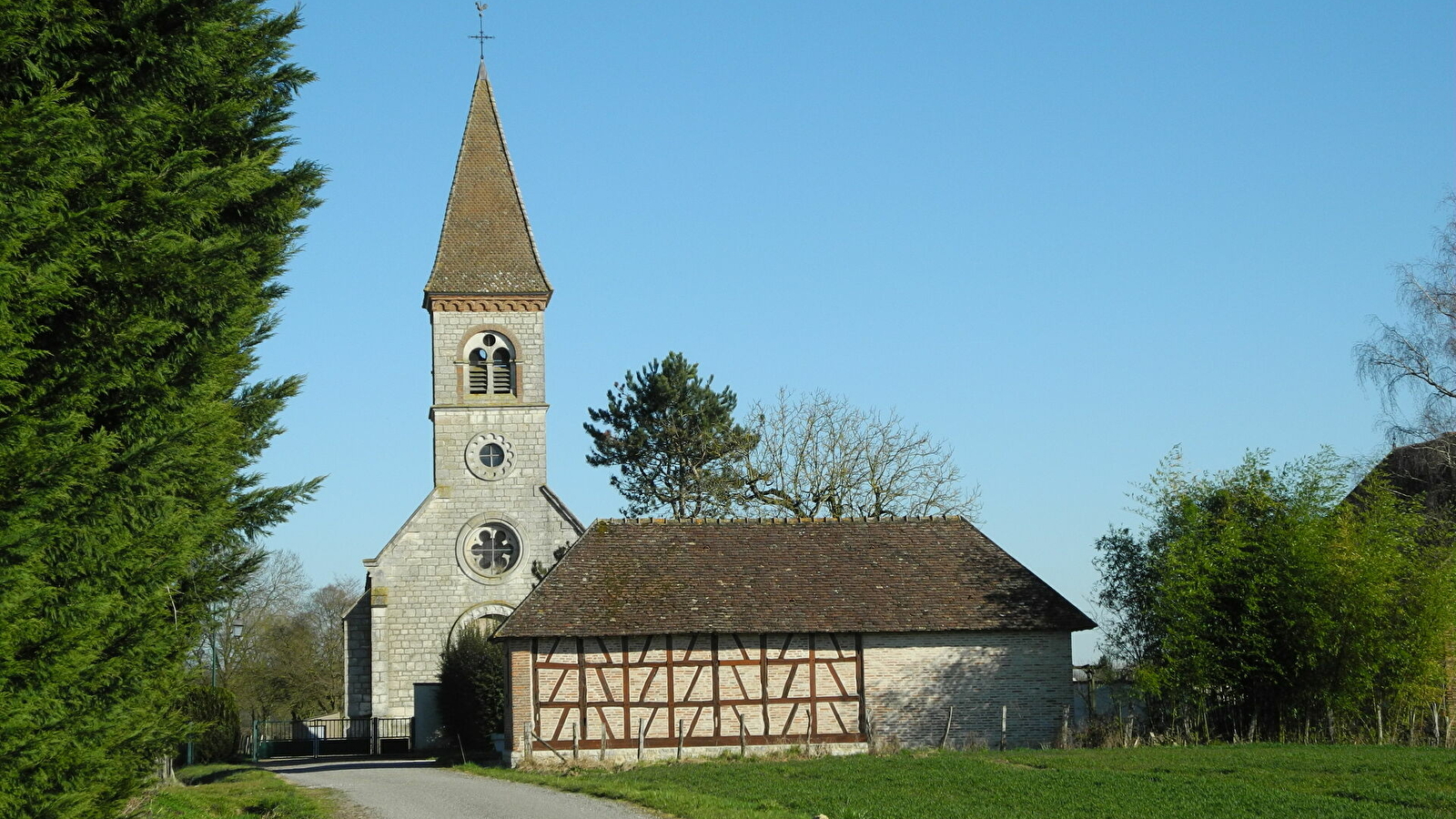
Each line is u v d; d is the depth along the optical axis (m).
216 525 17.83
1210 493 33.06
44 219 12.34
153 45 15.79
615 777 26.95
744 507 54.59
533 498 50.69
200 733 19.52
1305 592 30.55
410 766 36.53
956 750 31.39
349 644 50.00
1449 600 29.73
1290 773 24.27
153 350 16.11
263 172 20.03
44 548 12.05
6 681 11.82
